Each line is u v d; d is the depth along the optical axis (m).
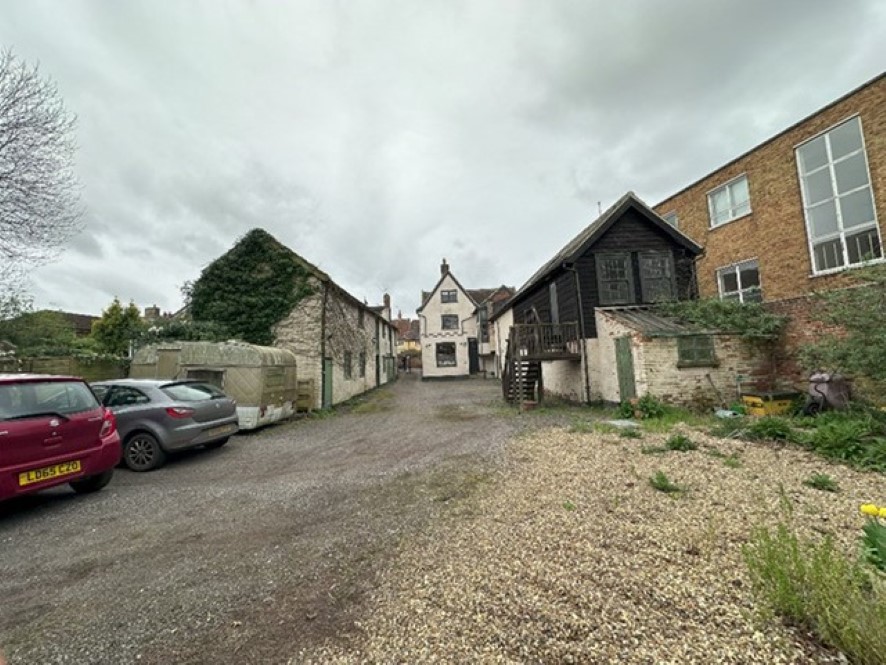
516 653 2.12
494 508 4.32
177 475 6.46
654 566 2.94
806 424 7.77
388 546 3.58
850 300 7.69
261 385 10.34
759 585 2.43
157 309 37.31
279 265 15.48
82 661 2.27
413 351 55.69
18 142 10.72
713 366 10.94
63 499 5.32
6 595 3.04
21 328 17.52
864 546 2.87
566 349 14.20
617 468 5.57
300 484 5.72
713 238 16.27
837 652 1.98
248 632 2.47
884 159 10.45
